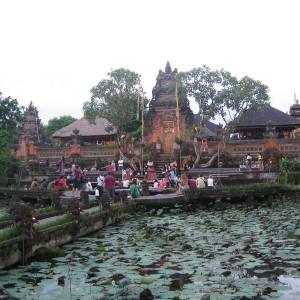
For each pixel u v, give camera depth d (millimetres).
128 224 16234
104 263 8727
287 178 31109
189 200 21312
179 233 12789
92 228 14047
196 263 8516
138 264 8500
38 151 50875
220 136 45344
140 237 12305
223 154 42844
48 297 6387
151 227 14266
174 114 48750
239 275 7590
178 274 7730
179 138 43344
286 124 52156
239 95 38969
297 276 7434
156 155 44812
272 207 20859
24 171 38250
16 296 6465
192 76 40719
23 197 25922
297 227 13242
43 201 24703
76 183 24531
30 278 7594
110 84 45094
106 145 47219
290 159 38406
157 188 26906
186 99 49156
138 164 41938
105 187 20109
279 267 8109
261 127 52906
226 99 40188
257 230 13039
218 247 10312
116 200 19422
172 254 9523
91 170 42031
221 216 17531
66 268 8414
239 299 6098
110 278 7496
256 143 43344
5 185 34531
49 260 9445
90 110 45562
